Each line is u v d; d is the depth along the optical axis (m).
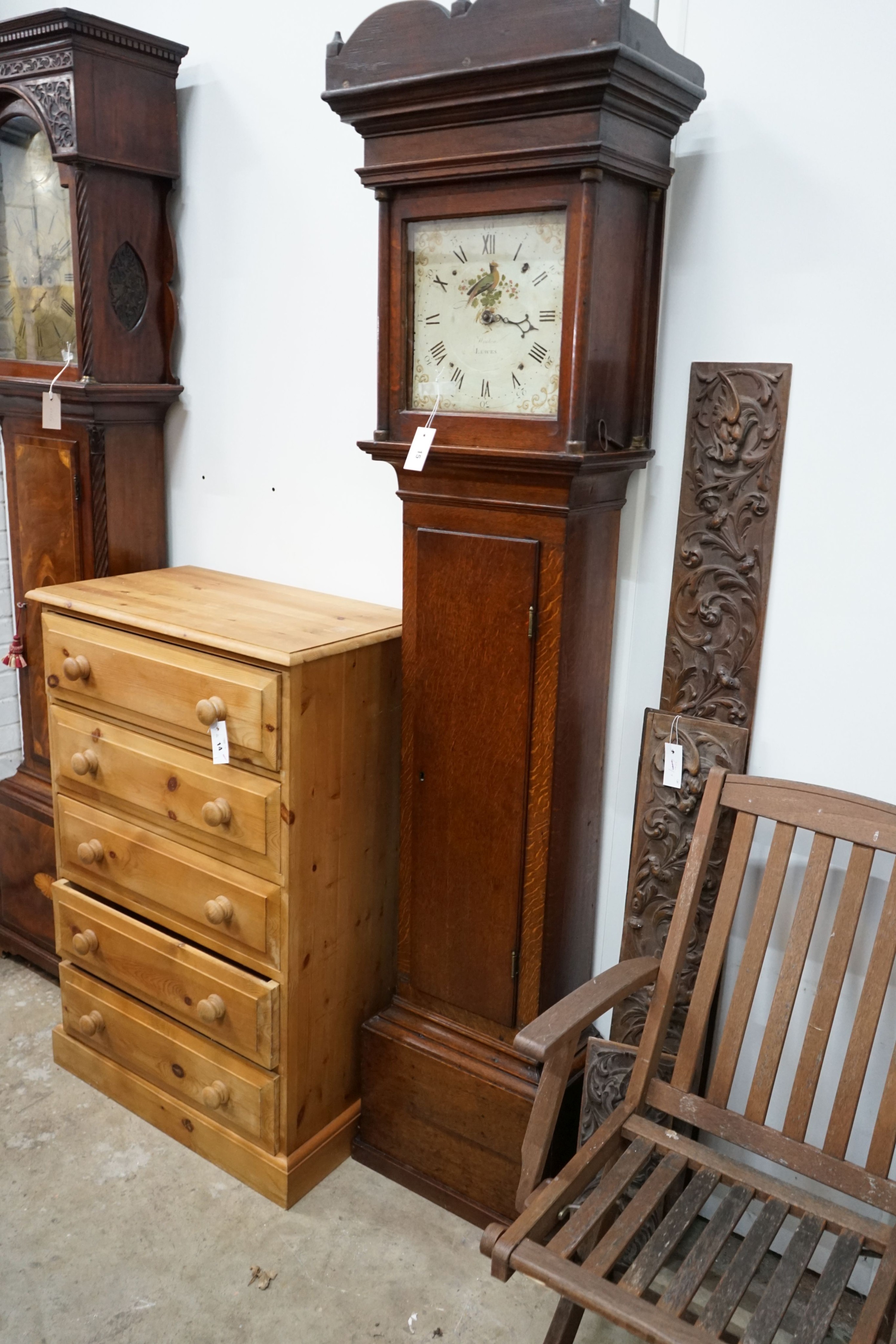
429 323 1.81
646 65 1.50
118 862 2.21
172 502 2.62
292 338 2.30
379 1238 2.01
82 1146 2.21
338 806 2.00
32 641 2.64
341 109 1.74
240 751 1.91
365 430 2.23
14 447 2.54
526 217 1.66
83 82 2.13
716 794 1.73
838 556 1.72
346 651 1.92
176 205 2.43
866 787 1.77
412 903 2.09
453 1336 1.80
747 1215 2.01
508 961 1.98
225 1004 2.05
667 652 1.91
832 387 1.68
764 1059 1.67
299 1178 2.08
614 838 2.08
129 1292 1.86
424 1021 2.12
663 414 1.85
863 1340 1.34
